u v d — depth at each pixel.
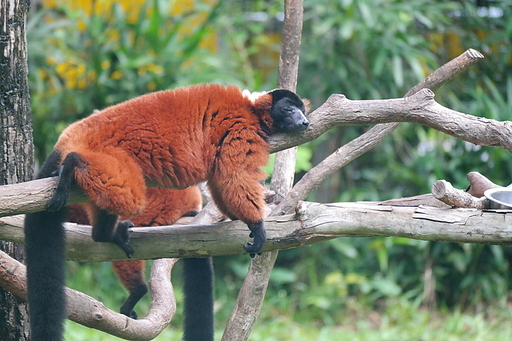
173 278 14.57
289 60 7.47
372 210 5.85
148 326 6.91
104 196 5.36
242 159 5.97
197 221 7.63
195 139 5.97
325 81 14.55
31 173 6.43
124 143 5.70
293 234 5.99
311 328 13.24
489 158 13.94
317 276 14.98
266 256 7.03
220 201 6.36
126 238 6.28
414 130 14.76
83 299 6.31
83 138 5.64
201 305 7.31
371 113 5.79
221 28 15.90
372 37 13.90
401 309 13.54
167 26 15.37
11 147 6.22
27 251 5.50
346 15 13.66
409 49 13.59
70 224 6.57
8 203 4.95
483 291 14.07
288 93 6.36
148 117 5.83
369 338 12.36
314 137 6.13
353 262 14.84
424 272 14.45
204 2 16.41
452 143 14.62
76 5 15.60
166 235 6.23
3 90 6.18
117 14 14.19
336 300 14.02
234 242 6.11
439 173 13.68
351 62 14.30
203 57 14.62
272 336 12.60
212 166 6.06
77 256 6.43
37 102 14.51
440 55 15.06
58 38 14.34
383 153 15.16
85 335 11.88
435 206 6.12
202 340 7.17
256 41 16.09
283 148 6.27
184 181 5.99
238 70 15.91
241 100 6.28
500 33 13.87
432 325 13.23
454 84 14.55
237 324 7.13
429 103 5.59
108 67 14.29
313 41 14.88
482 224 5.37
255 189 5.96
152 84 14.36
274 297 14.32
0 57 6.14
